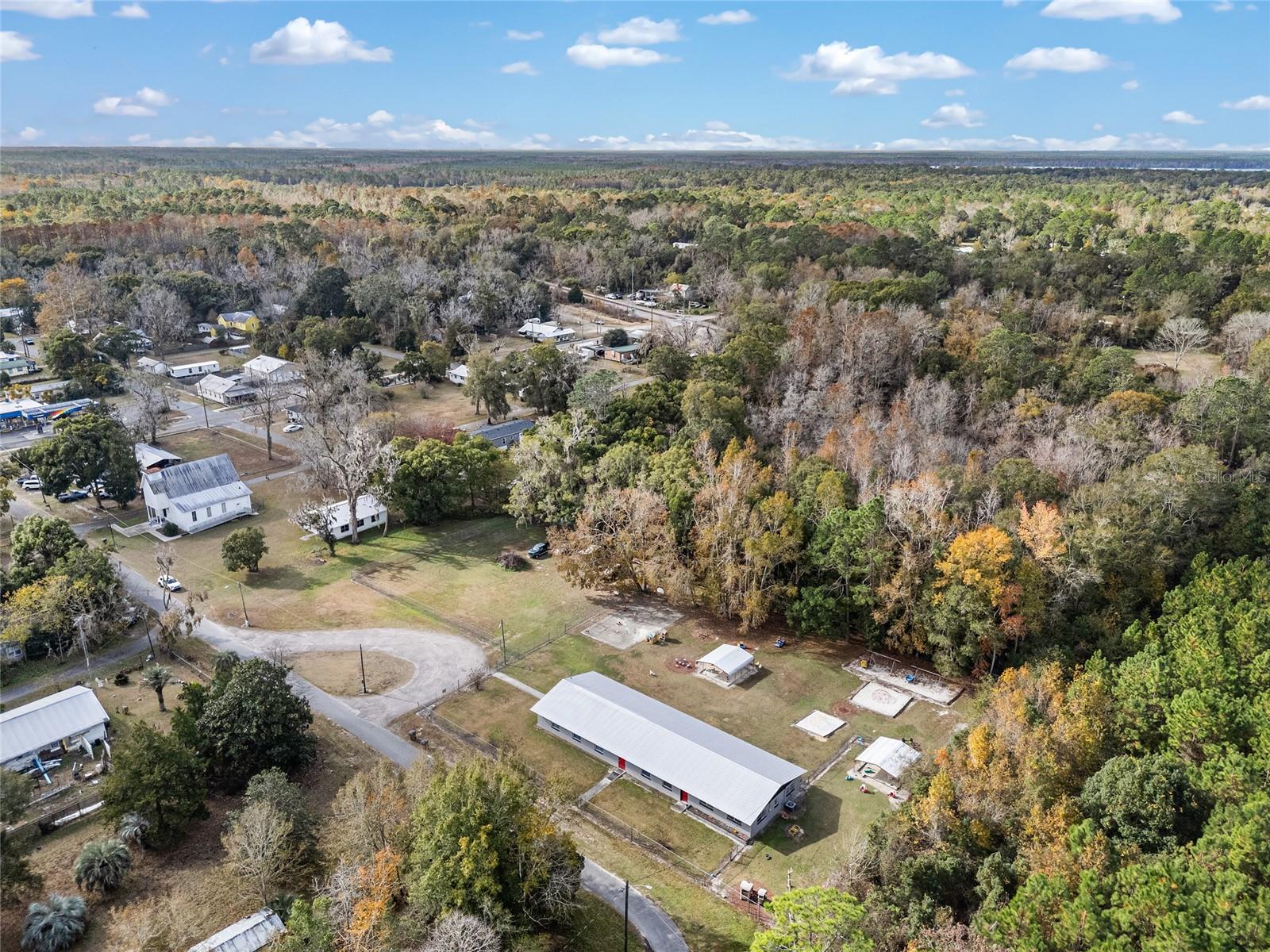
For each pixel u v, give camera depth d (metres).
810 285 190.88
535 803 60.19
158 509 121.12
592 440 123.81
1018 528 89.38
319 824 65.06
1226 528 97.44
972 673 89.69
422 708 83.88
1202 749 64.06
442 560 114.94
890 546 91.69
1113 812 57.94
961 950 46.75
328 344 192.25
